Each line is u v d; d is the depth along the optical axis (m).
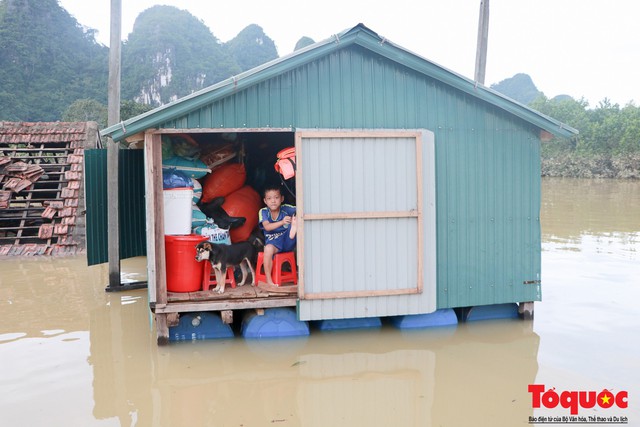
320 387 4.86
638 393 4.62
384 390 4.78
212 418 4.28
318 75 6.09
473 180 6.54
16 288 8.66
